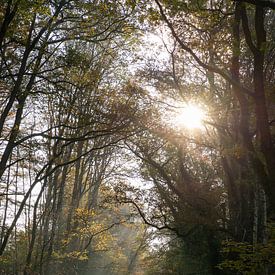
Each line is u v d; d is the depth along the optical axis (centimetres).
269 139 875
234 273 2106
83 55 1852
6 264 3066
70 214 3031
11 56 1769
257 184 1758
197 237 2414
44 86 1847
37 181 1983
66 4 1745
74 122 2175
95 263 4047
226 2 1263
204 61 1362
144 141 2328
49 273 2959
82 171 3228
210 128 2194
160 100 2202
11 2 1369
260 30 894
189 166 2600
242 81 1731
